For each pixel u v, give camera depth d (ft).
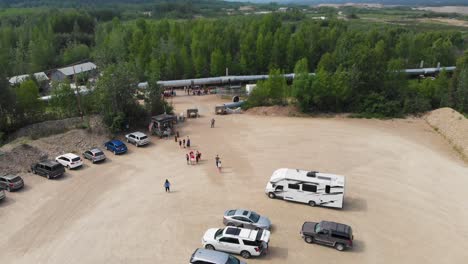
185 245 110.11
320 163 167.22
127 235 115.03
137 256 105.29
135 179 153.28
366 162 168.55
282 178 133.39
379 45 370.94
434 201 135.23
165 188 142.72
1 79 195.11
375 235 115.55
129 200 136.05
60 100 215.31
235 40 404.98
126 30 438.81
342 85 244.42
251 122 231.71
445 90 254.06
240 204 133.08
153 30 431.02
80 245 110.32
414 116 240.32
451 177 154.30
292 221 122.62
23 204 132.77
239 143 193.88
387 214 126.93
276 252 107.45
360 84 248.93
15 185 140.56
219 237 106.93
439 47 402.31
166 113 234.38
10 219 123.44
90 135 192.44
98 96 205.77
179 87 334.44
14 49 394.52
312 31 408.46
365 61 247.29
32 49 375.86
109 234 115.55
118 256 105.29
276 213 127.34
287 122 230.48
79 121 205.46
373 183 148.77
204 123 230.48
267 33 399.24
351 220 123.54
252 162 169.07
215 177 154.51
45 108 221.05
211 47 376.89
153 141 199.11
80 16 535.19
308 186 130.52
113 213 127.34
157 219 123.75
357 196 138.82
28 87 206.80
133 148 188.85
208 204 133.18
